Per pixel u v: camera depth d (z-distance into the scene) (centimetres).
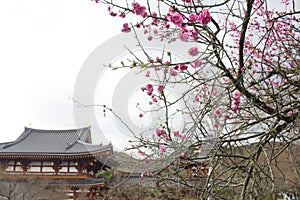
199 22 221
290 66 315
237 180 291
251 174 236
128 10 261
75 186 2092
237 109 257
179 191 292
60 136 2942
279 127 252
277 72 263
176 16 223
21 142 2853
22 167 2394
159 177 262
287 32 351
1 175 1961
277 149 264
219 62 231
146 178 290
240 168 240
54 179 2298
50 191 1984
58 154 2325
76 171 2322
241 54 246
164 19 247
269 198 225
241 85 244
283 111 247
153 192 315
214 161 242
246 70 241
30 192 1888
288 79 257
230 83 235
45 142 2848
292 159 255
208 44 225
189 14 223
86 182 2231
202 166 259
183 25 227
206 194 223
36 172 2377
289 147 253
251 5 234
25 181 2058
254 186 231
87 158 2259
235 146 275
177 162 259
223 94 223
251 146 274
